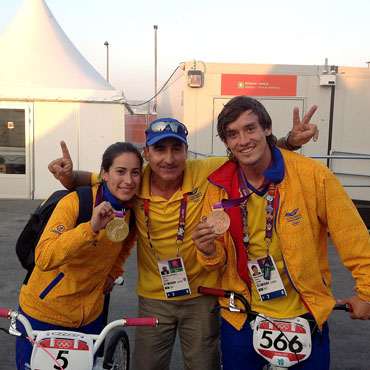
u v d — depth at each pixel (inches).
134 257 252.4
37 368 76.7
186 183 93.9
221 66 302.4
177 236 94.3
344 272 232.8
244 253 84.7
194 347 100.5
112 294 195.3
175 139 88.5
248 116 80.7
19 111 426.6
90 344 77.9
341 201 81.5
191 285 98.5
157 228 94.9
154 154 89.7
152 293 100.0
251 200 84.6
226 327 89.4
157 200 93.7
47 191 436.1
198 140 306.0
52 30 483.5
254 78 304.8
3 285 201.3
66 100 424.5
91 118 432.1
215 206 80.5
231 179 88.0
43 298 86.2
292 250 81.2
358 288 80.1
